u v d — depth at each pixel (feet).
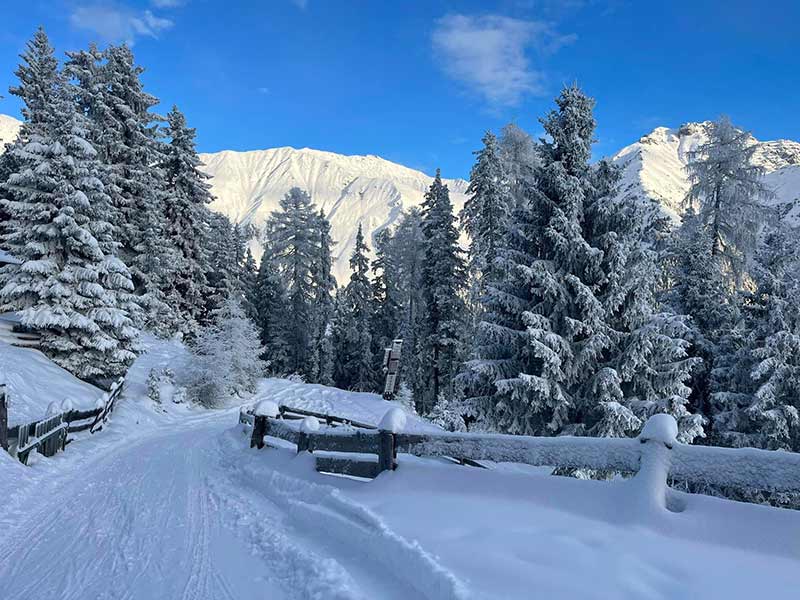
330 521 16.67
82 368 59.93
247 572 14.44
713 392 65.57
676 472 13.37
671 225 85.30
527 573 11.02
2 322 66.18
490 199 83.66
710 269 69.92
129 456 36.63
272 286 151.23
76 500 24.64
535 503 14.92
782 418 53.11
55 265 59.16
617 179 53.47
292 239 150.41
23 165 61.57
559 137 53.11
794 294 56.80
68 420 38.11
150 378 72.95
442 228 102.06
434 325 103.76
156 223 98.99
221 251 131.85
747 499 33.12
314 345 146.41
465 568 11.64
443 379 105.19
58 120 62.18
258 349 95.66
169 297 107.04
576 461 14.93
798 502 32.63
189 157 114.52
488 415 50.85
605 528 12.82
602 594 9.97
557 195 52.85
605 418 44.34
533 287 50.52
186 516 20.67
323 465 22.53
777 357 54.85
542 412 49.78
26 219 60.85
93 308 61.21
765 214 75.41
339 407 86.28
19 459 29.30
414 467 18.75
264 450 29.96
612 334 48.19
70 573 15.42
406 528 14.35
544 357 44.93
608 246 49.16
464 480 17.04
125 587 14.10
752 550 11.09
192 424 61.46
